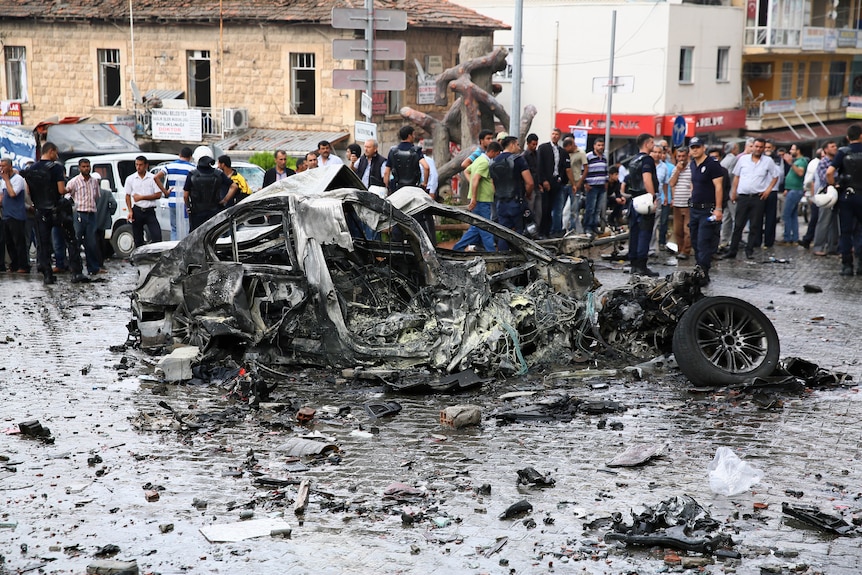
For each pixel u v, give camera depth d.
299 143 30.39
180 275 9.29
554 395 8.00
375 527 5.39
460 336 8.54
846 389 8.38
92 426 7.26
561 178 16.73
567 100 43.06
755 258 17.50
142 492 5.90
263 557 5.01
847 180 14.99
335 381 8.48
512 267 9.66
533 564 4.94
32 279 15.00
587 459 6.52
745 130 47.28
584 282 9.48
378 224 8.80
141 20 32.41
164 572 4.85
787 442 6.87
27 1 34.72
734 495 5.86
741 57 46.84
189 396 8.14
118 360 9.44
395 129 32.41
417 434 7.09
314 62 30.91
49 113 34.69
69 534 5.29
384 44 15.84
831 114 53.53
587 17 42.03
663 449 6.64
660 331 9.29
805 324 11.34
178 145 32.34
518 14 19.89
